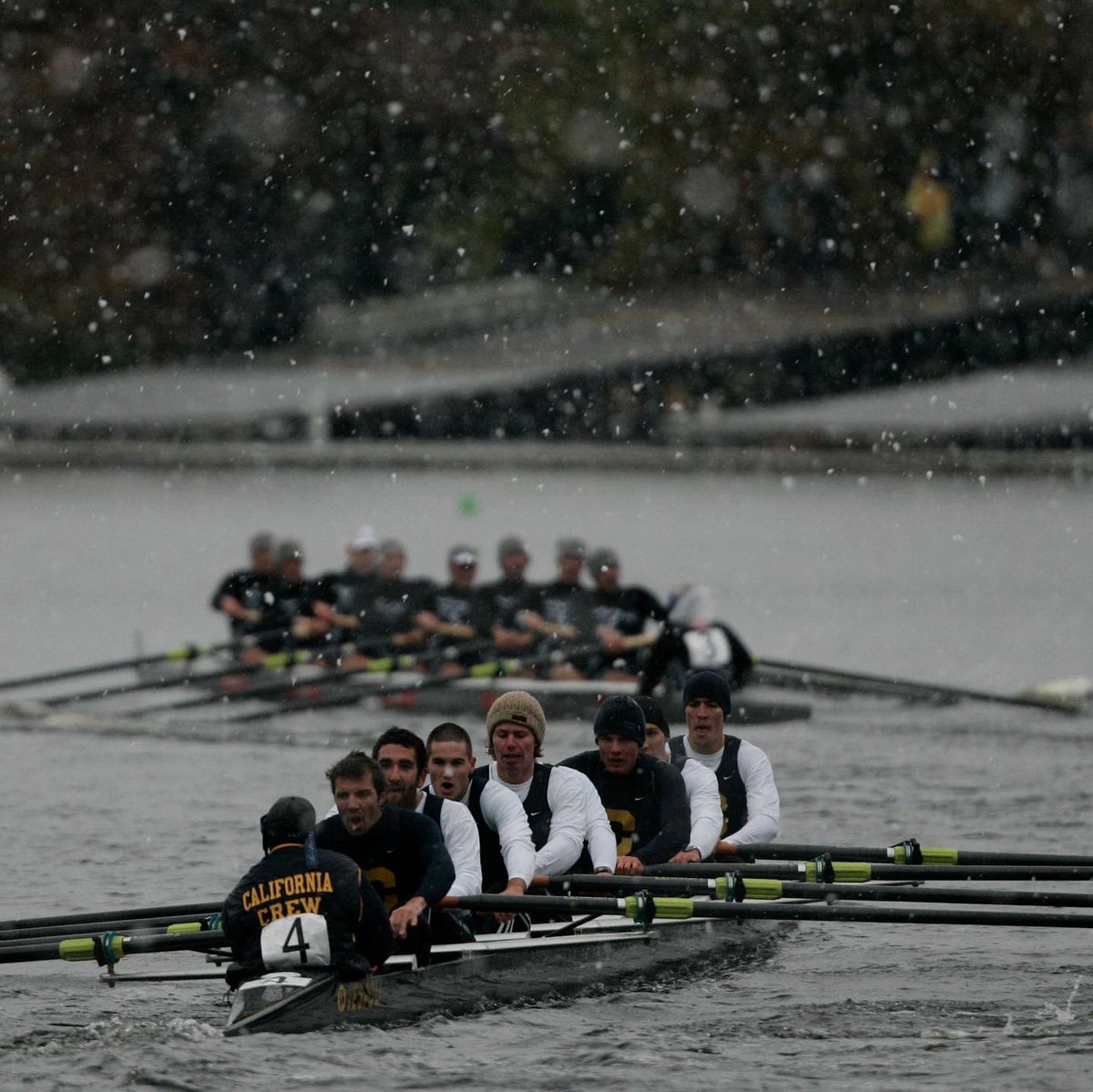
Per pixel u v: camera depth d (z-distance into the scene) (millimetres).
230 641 102188
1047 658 117250
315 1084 35281
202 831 64750
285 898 38281
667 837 47688
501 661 96438
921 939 49500
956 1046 38688
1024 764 79500
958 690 93625
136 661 96375
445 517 191125
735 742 52469
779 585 152875
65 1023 40531
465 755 44188
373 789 39406
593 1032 39406
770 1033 39688
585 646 94812
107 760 81562
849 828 65500
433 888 40062
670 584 153500
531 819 46188
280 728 93188
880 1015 41312
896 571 160250
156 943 40719
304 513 194500
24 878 57156
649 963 45000
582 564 97562
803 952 47812
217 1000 43062
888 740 86688
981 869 48281
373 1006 38844
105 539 180125
